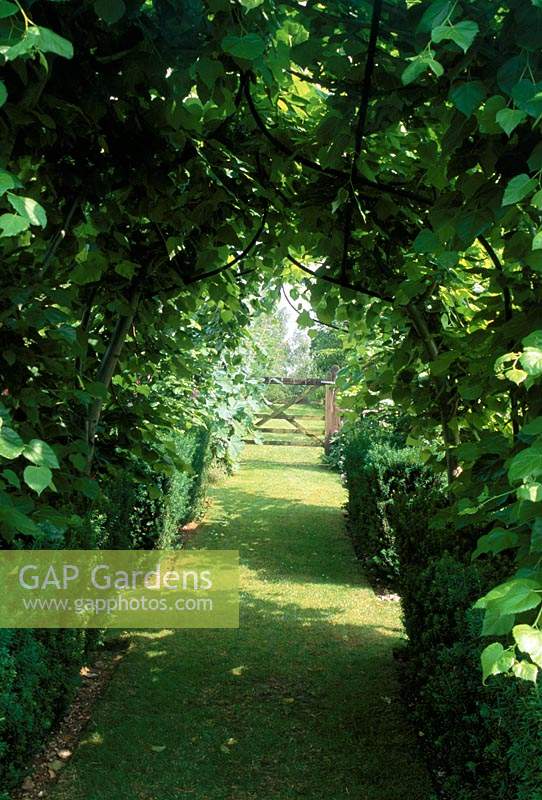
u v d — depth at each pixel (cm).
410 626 398
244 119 322
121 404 419
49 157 289
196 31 213
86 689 425
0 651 257
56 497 327
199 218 351
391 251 374
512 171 193
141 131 285
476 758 269
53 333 264
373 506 682
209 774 334
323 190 332
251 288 546
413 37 184
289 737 371
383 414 720
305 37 268
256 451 1673
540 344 154
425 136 312
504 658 137
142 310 420
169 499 699
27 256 279
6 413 178
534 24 155
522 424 270
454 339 361
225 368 952
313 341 1664
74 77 232
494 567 331
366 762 347
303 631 533
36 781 323
